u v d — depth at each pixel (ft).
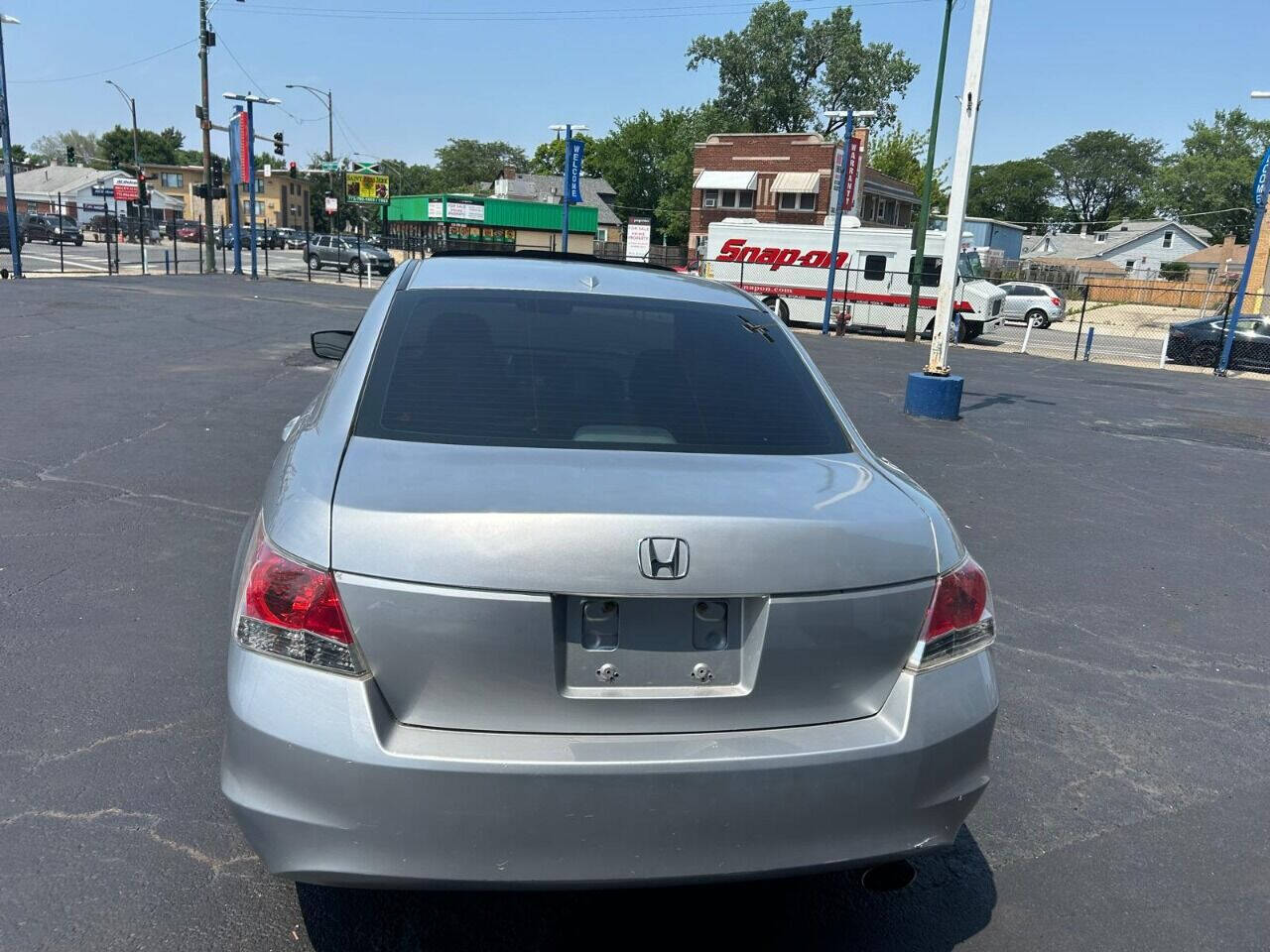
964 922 9.23
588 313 10.14
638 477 7.62
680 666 7.13
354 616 6.72
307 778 6.59
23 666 13.05
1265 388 65.51
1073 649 16.22
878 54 214.90
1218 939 9.14
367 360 9.08
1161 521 25.21
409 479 7.29
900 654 7.56
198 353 44.37
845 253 94.48
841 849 7.24
